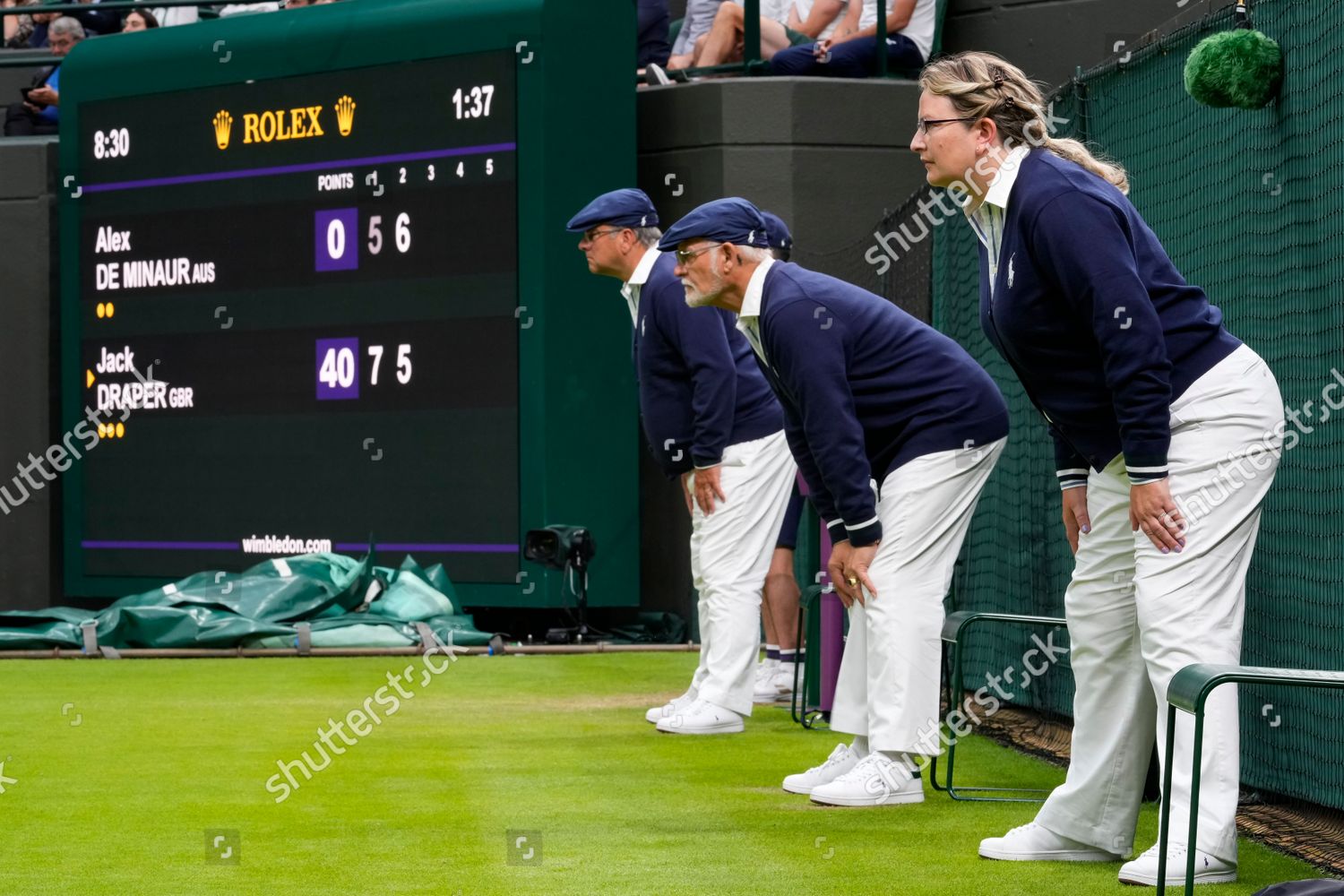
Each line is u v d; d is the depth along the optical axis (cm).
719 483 1752
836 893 1003
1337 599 1190
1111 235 991
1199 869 998
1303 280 1231
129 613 2730
